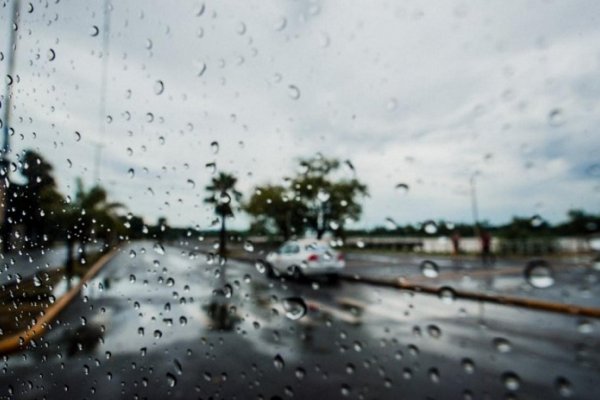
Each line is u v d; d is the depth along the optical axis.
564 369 1.73
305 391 1.92
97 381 2.03
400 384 1.86
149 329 3.08
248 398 1.86
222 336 2.84
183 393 1.91
